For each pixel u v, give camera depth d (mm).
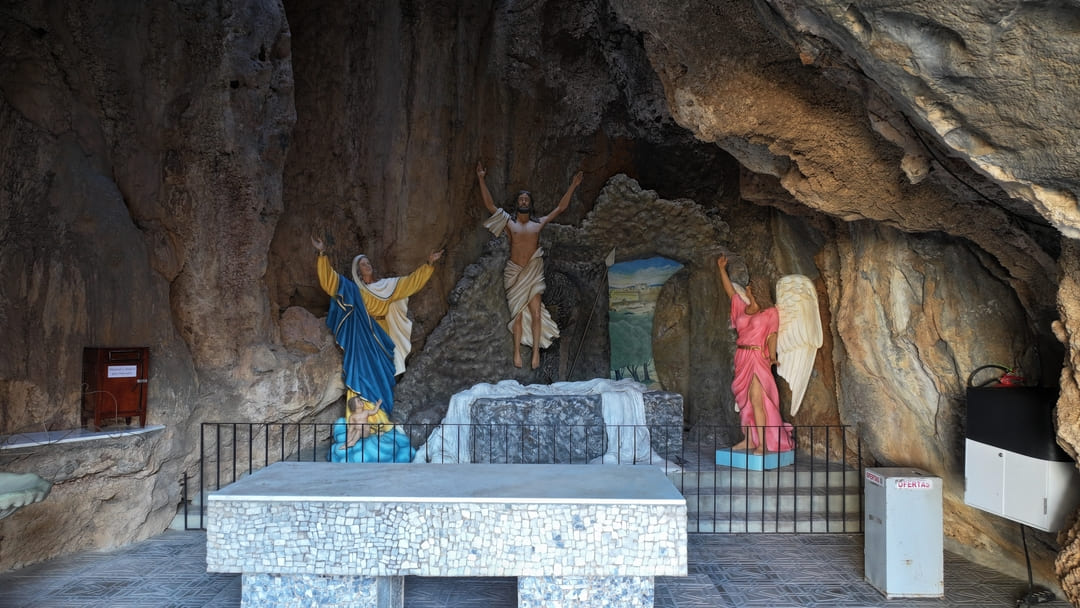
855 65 3957
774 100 4934
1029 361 5434
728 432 9289
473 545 3881
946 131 3523
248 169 7125
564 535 3877
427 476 4535
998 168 3521
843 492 7027
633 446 7992
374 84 8445
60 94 6254
